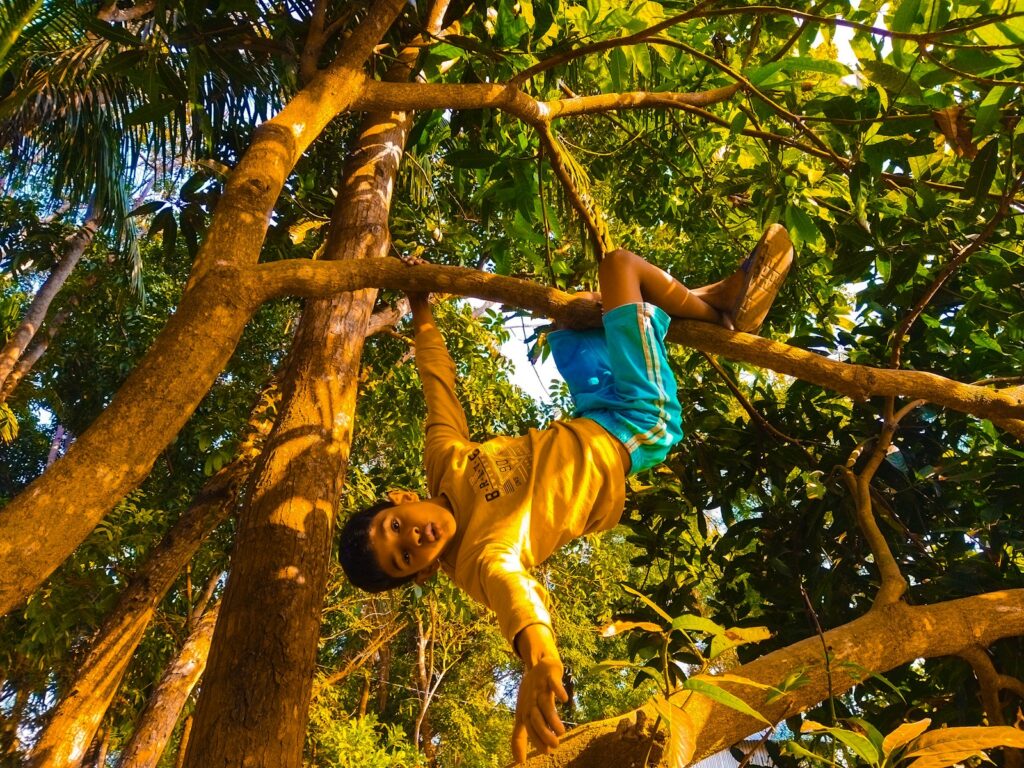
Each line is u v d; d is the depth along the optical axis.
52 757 4.19
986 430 3.64
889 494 3.60
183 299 1.73
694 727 1.27
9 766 6.92
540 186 3.53
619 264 2.16
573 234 4.80
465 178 4.57
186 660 5.76
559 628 10.73
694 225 5.84
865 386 2.20
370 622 11.68
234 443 5.41
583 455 2.01
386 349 7.71
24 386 10.70
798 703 1.61
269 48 3.16
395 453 9.26
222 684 2.01
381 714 13.29
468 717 12.91
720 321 2.24
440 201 7.04
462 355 8.22
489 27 3.68
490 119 3.97
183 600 8.36
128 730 7.66
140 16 4.13
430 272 1.99
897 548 3.56
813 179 3.75
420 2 3.77
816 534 3.54
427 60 3.52
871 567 3.67
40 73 5.63
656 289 2.19
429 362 2.41
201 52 3.12
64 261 9.25
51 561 1.34
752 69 3.02
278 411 2.62
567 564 10.94
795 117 2.93
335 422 2.59
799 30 2.92
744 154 4.84
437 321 7.91
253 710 1.96
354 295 2.90
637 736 1.29
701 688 1.27
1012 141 2.57
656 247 6.96
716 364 3.81
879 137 2.95
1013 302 3.47
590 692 12.58
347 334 2.81
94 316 10.79
